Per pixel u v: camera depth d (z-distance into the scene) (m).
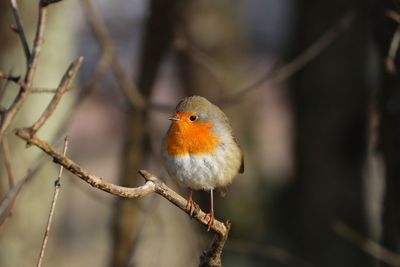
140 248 10.80
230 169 8.30
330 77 12.19
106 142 21.92
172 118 8.02
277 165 20.27
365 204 12.26
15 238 11.45
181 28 12.48
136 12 17.92
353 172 12.20
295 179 13.15
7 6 11.39
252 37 22.09
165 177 9.33
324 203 12.27
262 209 13.89
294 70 10.24
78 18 17.70
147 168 10.97
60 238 16.45
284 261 12.20
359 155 12.20
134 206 10.07
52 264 12.89
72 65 4.86
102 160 21.86
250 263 13.26
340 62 12.13
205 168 8.03
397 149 8.34
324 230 12.23
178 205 5.63
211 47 13.49
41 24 5.14
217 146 8.08
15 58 11.54
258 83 10.16
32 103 11.76
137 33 17.89
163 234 9.74
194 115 7.98
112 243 10.46
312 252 12.36
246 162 13.93
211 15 13.49
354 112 12.12
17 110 5.04
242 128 13.99
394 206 8.43
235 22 14.00
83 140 21.70
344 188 12.20
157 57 11.31
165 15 11.25
